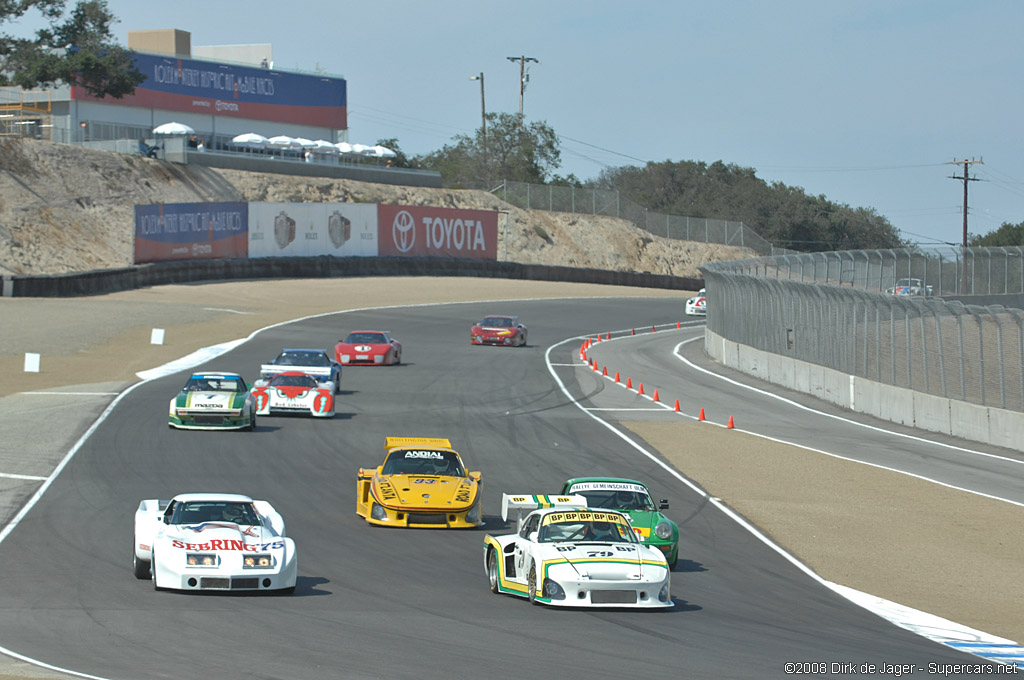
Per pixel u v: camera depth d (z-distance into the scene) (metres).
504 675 38.66
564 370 176.12
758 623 50.75
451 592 55.16
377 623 47.06
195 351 166.88
